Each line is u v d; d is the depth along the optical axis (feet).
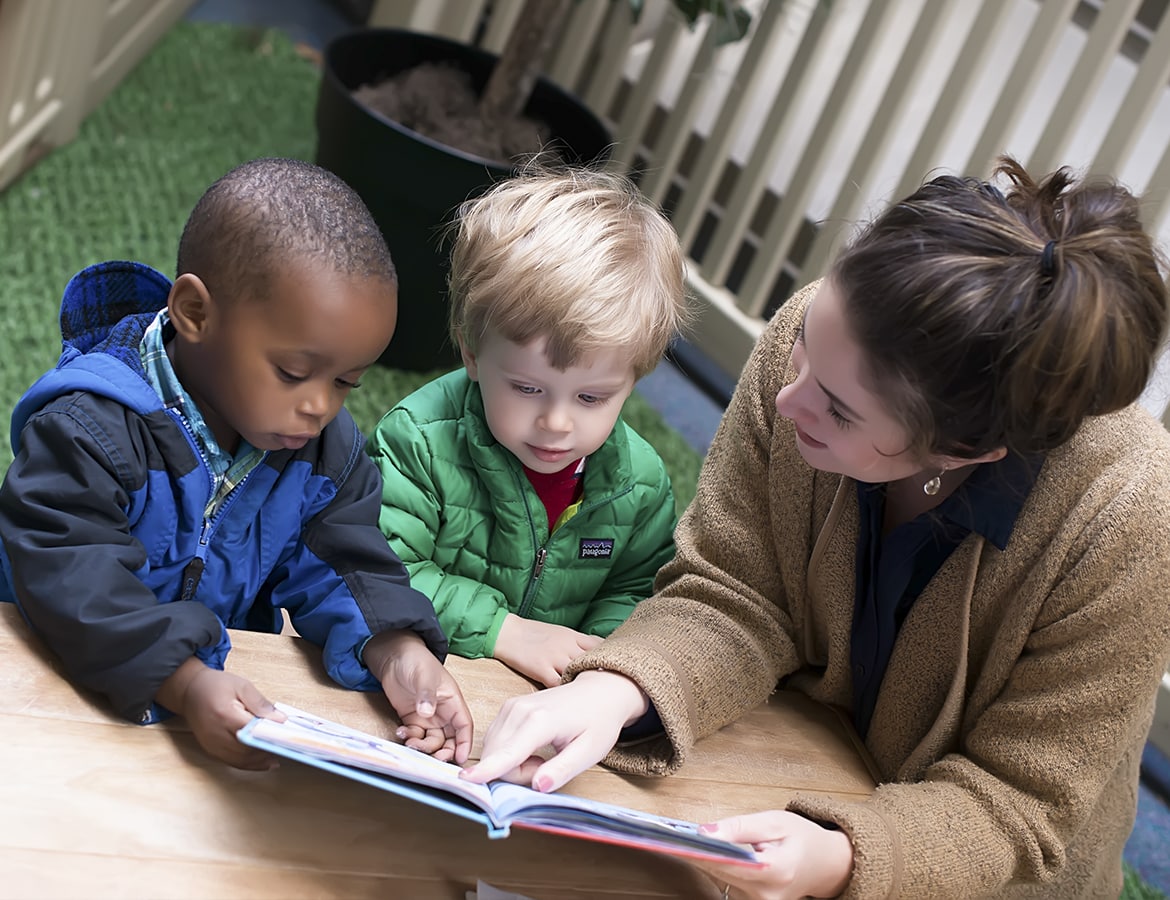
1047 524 3.50
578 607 4.72
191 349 3.18
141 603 3.05
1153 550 3.38
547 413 4.00
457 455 4.40
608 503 4.54
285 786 3.05
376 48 8.07
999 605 3.64
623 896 3.13
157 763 2.98
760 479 3.98
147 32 9.39
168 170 8.68
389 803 3.13
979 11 7.36
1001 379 2.93
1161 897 6.30
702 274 9.07
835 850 3.27
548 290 3.80
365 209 3.27
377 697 3.44
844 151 9.31
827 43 8.02
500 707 3.59
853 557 3.76
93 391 3.13
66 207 8.09
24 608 3.09
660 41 8.60
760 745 3.80
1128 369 3.00
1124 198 3.15
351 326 3.07
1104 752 3.53
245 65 10.00
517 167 7.08
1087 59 7.14
